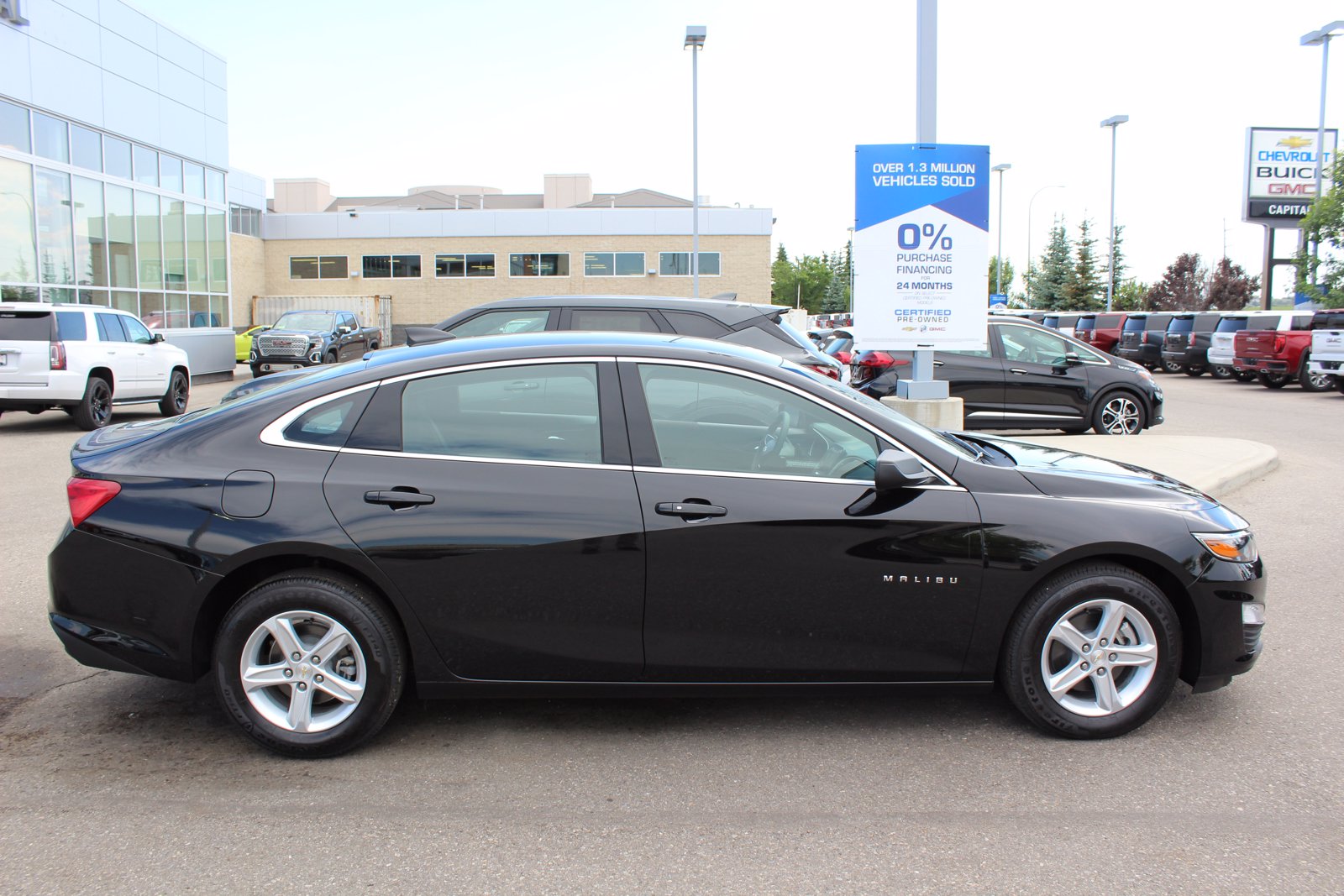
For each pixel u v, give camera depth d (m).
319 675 3.68
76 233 19.17
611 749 3.84
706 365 3.87
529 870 2.96
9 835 3.16
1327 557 6.90
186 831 3.19
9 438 12.97
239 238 46.03
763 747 3.85
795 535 3.71
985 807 3.35
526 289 48.00
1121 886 2.86
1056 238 62.59
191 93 23.45
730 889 2.85
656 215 47.47
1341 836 3.14
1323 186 36.41
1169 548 3.81
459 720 4.13
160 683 4.53
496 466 3.74
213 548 3.60
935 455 3.88
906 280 9.95
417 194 83.94
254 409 3.83
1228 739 3.91
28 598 5.78
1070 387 12.62
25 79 17.62
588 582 3.69
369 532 3.62
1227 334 24.45
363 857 3.03
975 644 3.83
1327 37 28.81
